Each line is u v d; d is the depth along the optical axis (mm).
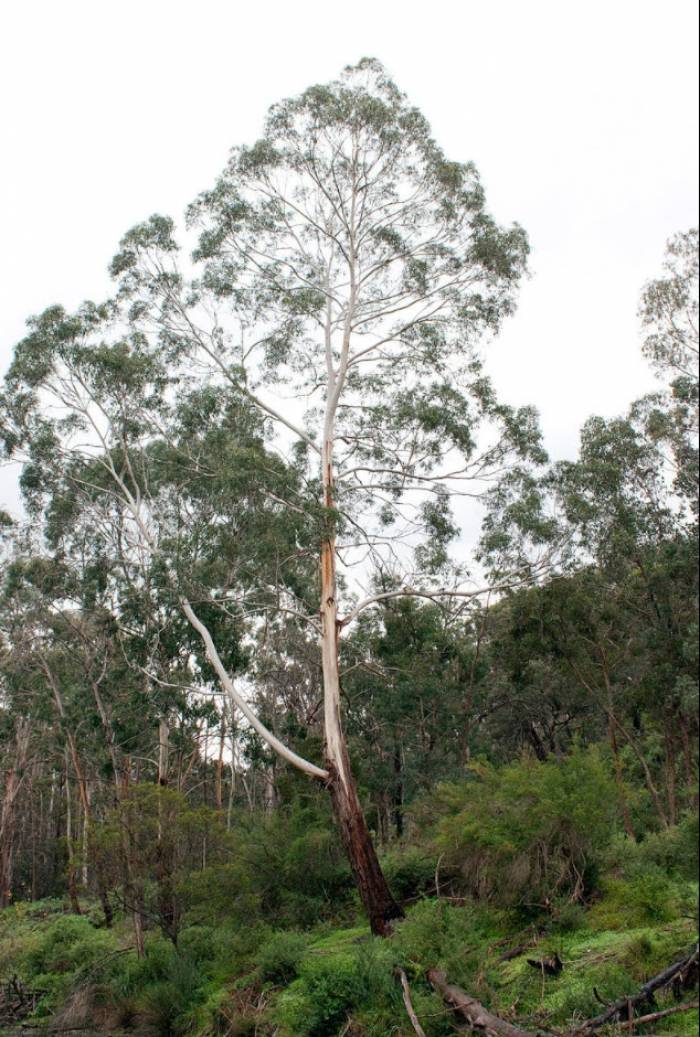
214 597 23547
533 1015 10773
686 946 11172
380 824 35719
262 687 34406
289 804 25094
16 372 24234
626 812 18281
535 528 21859
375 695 34031
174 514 25750
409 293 23234
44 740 38469
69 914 32500
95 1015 19625
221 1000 16609
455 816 17703
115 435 25406
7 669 34281
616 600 21609
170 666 27719
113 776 27906
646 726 25469
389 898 17875
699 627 15844
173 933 20688
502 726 37500
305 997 14000
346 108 22125
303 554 22234
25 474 25234
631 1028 9234
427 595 21250
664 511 20328
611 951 12023
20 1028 19875
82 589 28438
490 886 15992
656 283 15117
